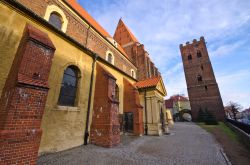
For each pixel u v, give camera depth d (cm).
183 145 907
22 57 495
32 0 811
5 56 541
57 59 751
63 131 718
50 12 923
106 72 966
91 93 945
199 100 3506
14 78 479
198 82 3659
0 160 386
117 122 905
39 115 501
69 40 833
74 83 862
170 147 848
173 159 623
